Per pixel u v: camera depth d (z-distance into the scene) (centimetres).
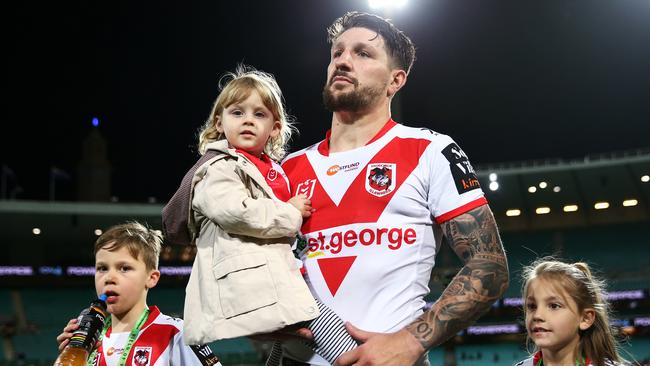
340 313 251
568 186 3353
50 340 2853
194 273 265
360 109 276
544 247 3438
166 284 3253
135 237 399
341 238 258
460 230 248
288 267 253
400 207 256
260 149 288
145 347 388
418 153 263
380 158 267
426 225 259
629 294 2964
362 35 280
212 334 244
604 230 3431
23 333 2881
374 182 261
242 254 250
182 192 274
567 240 3444
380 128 278
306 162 289
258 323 240
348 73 273
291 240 269
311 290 259
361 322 248
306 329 245
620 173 3272
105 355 390
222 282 250
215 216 254
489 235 246
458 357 2708
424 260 256
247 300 243
